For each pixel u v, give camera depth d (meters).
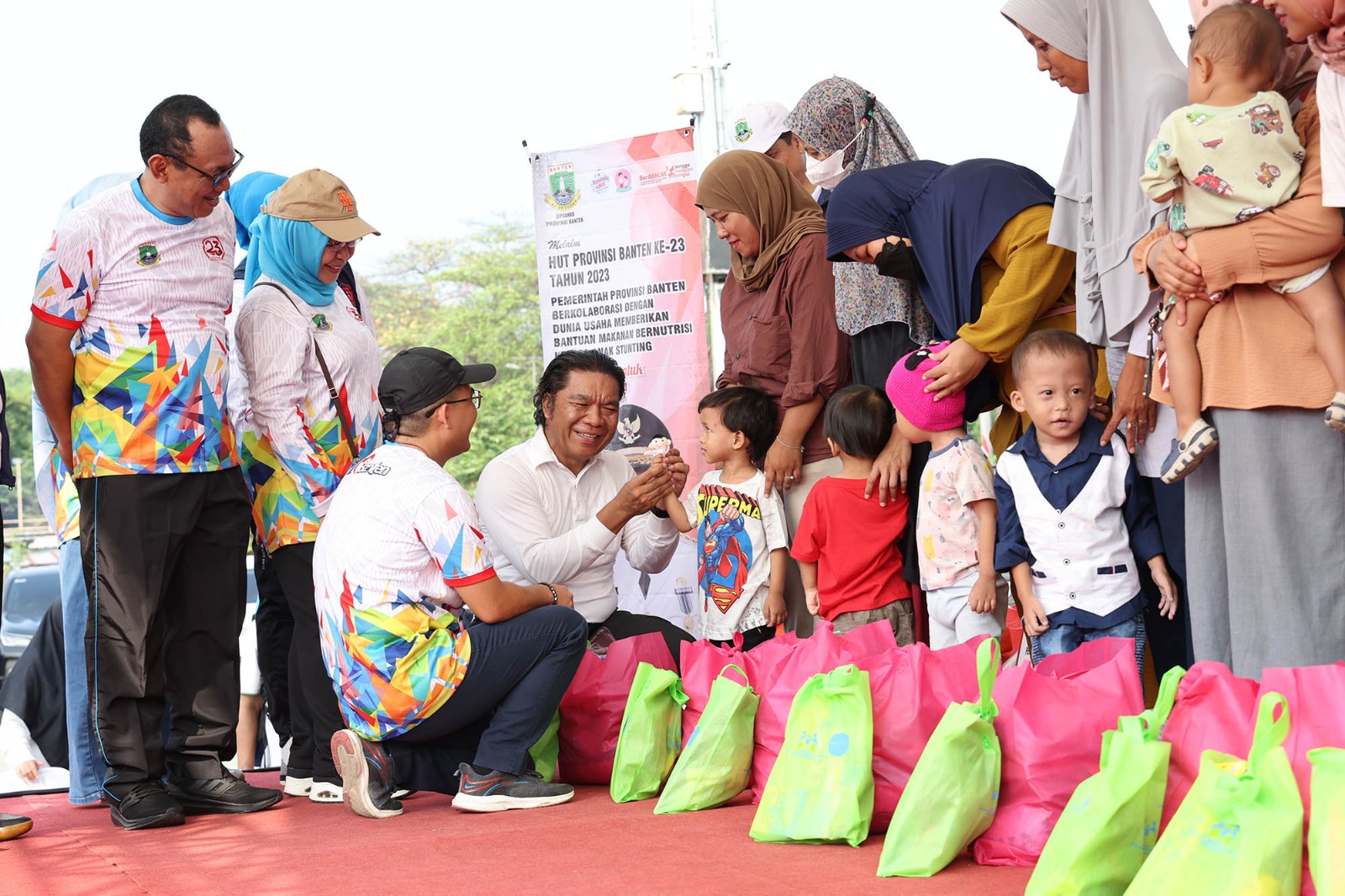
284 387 3.86
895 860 2.50
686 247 5.86
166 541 3.60
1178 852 2.03
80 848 3.30
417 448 3.62
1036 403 3.39
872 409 4.09
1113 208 3.32
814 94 4.64
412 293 42.53
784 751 2.91
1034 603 3.46
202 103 3.54
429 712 3.51
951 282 3.84
